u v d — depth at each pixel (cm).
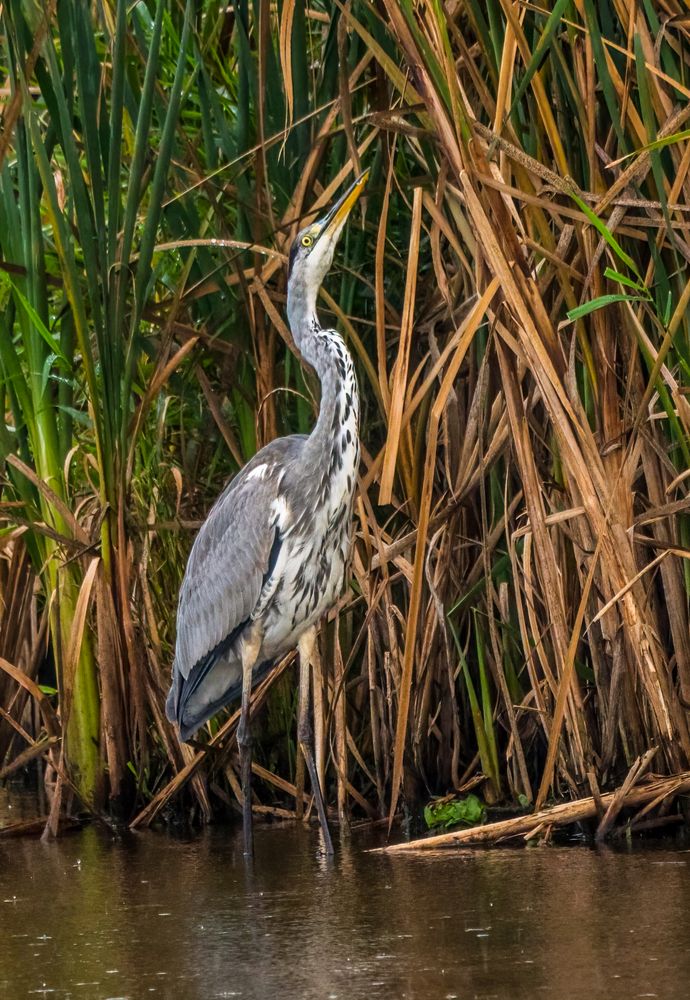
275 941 745
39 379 1177
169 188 1191
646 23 954
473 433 1059
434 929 748
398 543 1081
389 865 944
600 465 950
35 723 1539
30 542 1221
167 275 1269
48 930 797
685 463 989
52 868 995
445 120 934
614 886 823
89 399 1161
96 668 1191
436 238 1039
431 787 1164
